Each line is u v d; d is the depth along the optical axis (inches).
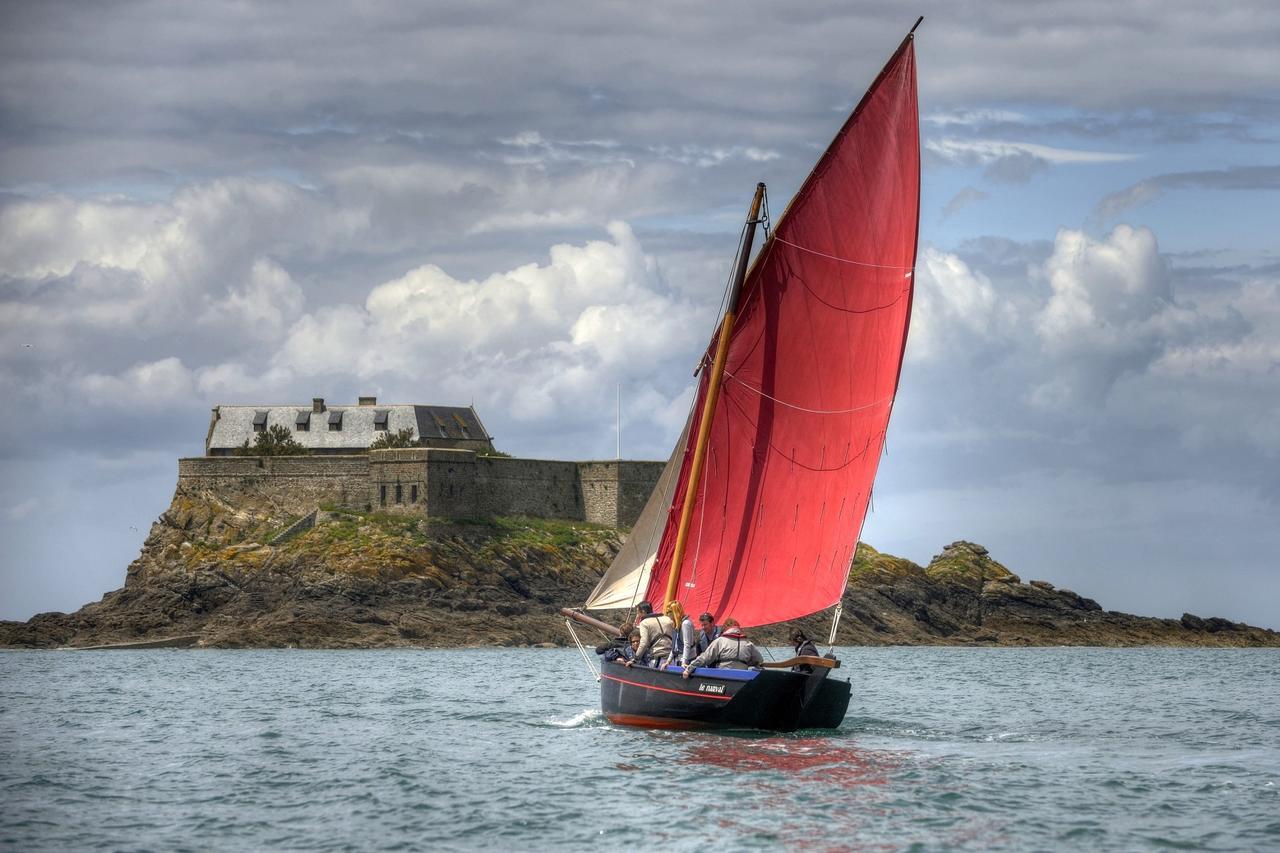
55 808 4557.1
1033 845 3961.6
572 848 3954.2
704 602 6166.3
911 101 5723.4
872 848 3924.7
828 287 5920.3
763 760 5221.5
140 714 7834.6
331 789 4859.7
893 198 5777.6
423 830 4178.2
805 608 5984.3
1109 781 4911.4
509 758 5492.1
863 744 5733.3
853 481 5885.8
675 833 4099.4
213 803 4626.0
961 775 4972.9
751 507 6082.7
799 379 5994.1
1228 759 5556.1
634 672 6008.9
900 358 5787.4
